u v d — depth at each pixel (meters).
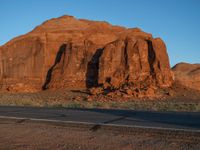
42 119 13.78
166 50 70.81
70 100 48.91
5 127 12.25
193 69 128.38
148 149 8.62
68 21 85.25
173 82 66.00
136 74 65.50
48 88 70.25
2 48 81.31
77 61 73.56
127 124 12.38
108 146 8.99
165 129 10.63
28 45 80.50
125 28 86.12
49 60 78.44
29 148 8.87
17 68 77.38
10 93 66.19
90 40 76.81
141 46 69.31
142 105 33.72
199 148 8.59
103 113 17.39
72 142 9.54
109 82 64.06
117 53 69.88
